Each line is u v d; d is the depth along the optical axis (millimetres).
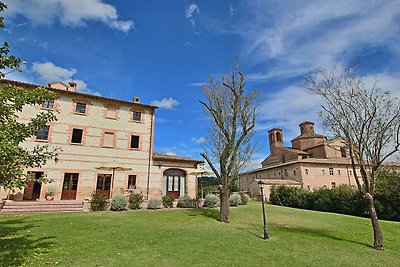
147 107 29703
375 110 12398
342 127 13047
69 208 19828
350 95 13000
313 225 17328
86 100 26734
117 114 27922
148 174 27875
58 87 26484
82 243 10102
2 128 7273
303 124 57500
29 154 8445
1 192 21812
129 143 27781
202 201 24984
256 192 42125
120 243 10297
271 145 57844
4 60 7496
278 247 10711
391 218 23016
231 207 24688
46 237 10859
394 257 10289
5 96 7773
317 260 9195
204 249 9805
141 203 22234
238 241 11344
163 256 8820
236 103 18797
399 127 12094
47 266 7480
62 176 24094
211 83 20109
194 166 30656
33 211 18688
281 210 23781
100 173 25906
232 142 18344
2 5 7449
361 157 12602
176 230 13242
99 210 20406
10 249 8852
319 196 30141
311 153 51250
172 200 23375
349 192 27000
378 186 23750
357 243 12562
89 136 26062
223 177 17938
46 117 8781
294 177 44281
